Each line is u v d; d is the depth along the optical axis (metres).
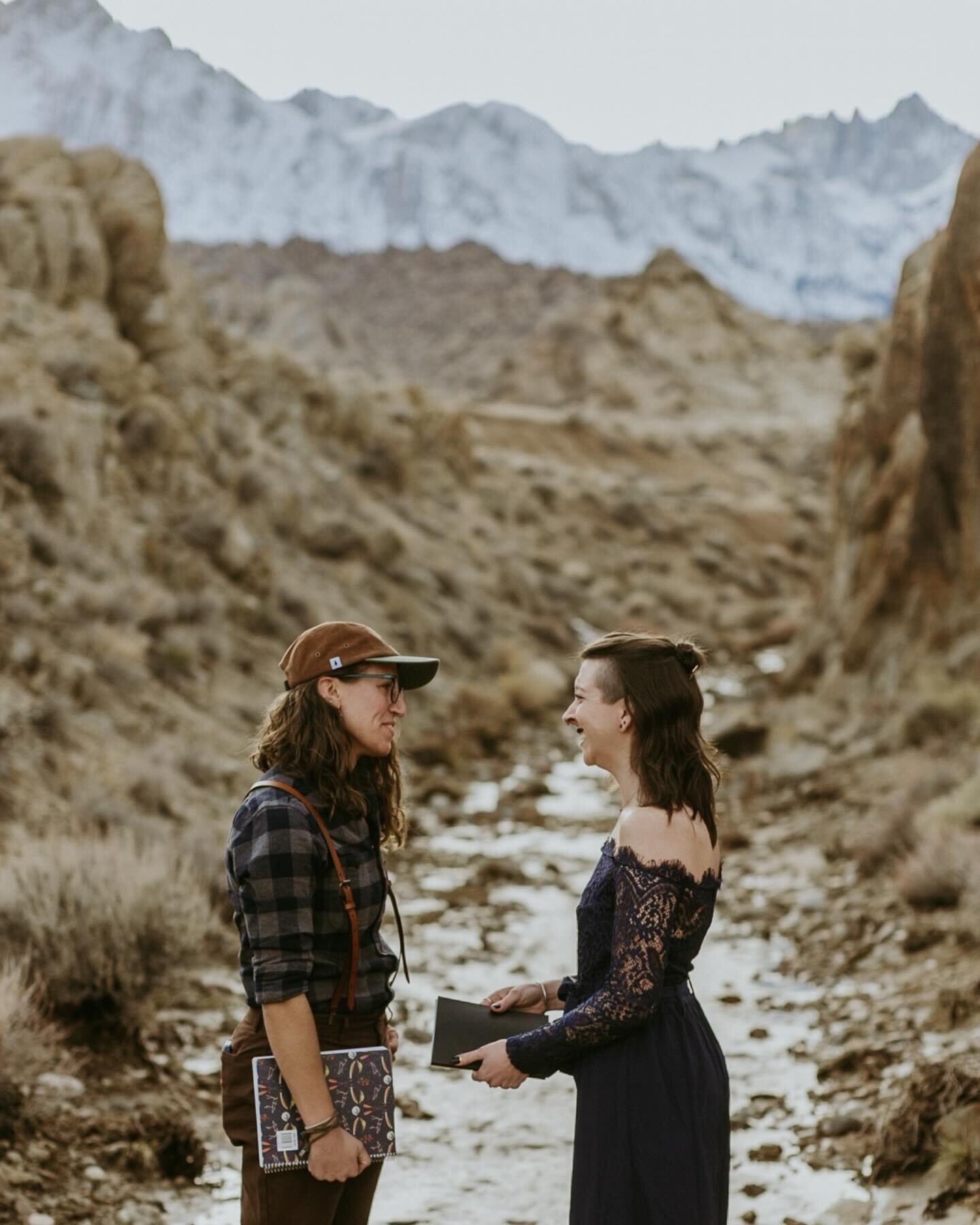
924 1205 4.27
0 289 20.78
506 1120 5.50
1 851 7.70
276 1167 2.65
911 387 17.88
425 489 36.81
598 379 91.81
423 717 18.83
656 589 40.44
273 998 2.61
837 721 15.80
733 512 53.41
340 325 112.56
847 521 19.64
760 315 109.06
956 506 14.97
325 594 22.38
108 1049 5.54
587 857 11.30
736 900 9.36
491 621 27.92
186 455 21.08
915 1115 4.64
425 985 7.37
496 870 10.29
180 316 25.39
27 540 14.69
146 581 16.86
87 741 10.79
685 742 2.83
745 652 33.38
